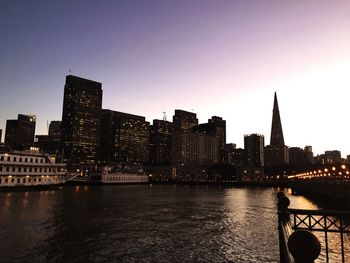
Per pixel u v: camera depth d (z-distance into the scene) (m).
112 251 35.66
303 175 195.75
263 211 76.25
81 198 108.50
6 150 122.19
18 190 122.19
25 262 31.02
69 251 35.34
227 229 49.84
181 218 62.22
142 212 71.38
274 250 36.38
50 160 140.25
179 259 32.75
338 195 75.75
